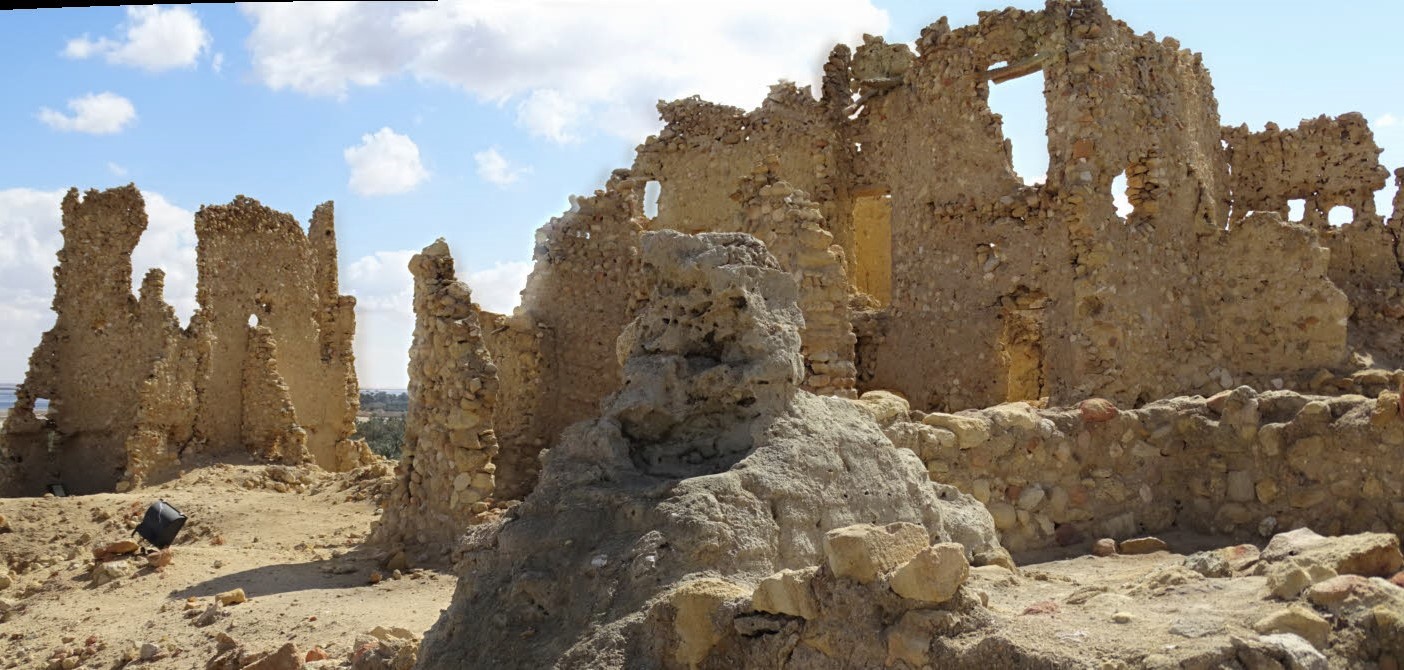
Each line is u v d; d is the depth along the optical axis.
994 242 18.42
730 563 5.75
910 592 4.75
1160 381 17.41
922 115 20.03
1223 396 9.38
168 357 24.59
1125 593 5.52
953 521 7.43
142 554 13.87
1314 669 4.16
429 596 10.87
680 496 5.91
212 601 10.84
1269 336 17.80
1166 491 9.56
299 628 9.55
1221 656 4.18
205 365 25.48
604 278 18.95
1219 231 18.44
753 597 5.22
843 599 4.91
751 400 6.81
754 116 22.83
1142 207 17.67
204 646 9.42
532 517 6.25
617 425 6.70
